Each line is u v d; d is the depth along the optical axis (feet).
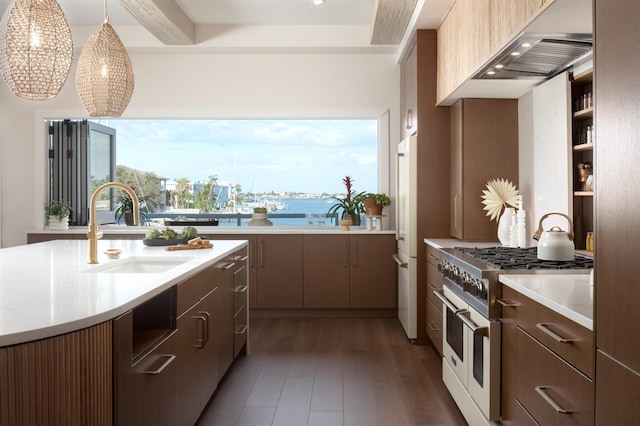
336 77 17.02
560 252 7.70
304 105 17.02
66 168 17.54
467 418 8.10
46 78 7.72
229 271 10.34
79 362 4.49
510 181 12.01
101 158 18.81
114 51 9.09
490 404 7.06
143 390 5.54
